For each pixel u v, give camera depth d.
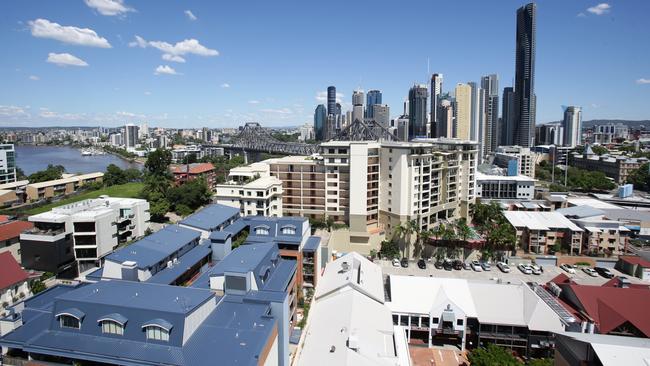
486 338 73.50
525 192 191.25
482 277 112.81
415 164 129.75
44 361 48.72
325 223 136.62
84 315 50.47
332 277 87.44
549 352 70.94
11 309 58.19
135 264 69.00
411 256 129.88
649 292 75.69
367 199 133.88
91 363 47.41
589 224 131.38
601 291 76.94
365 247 132.25
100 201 119.62
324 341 63.44
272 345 53.22
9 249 102.06
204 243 89.00
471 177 158.75
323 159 144.62
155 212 150.25
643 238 139.50
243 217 108.69
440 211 148.12
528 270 116.12
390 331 68.44
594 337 51.09
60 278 99.12
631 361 44.75
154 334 48.47
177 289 56.81
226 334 50.66
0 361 49.72
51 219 98.62
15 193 185.00
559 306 76.94
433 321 76.69
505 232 122.88
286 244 86.56
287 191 147.25
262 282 66.50
